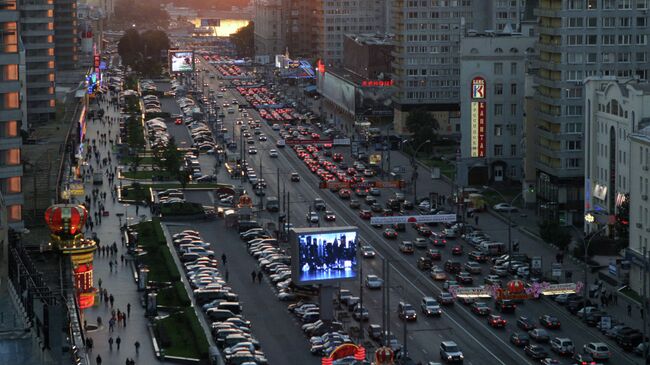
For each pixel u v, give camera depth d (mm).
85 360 192500
